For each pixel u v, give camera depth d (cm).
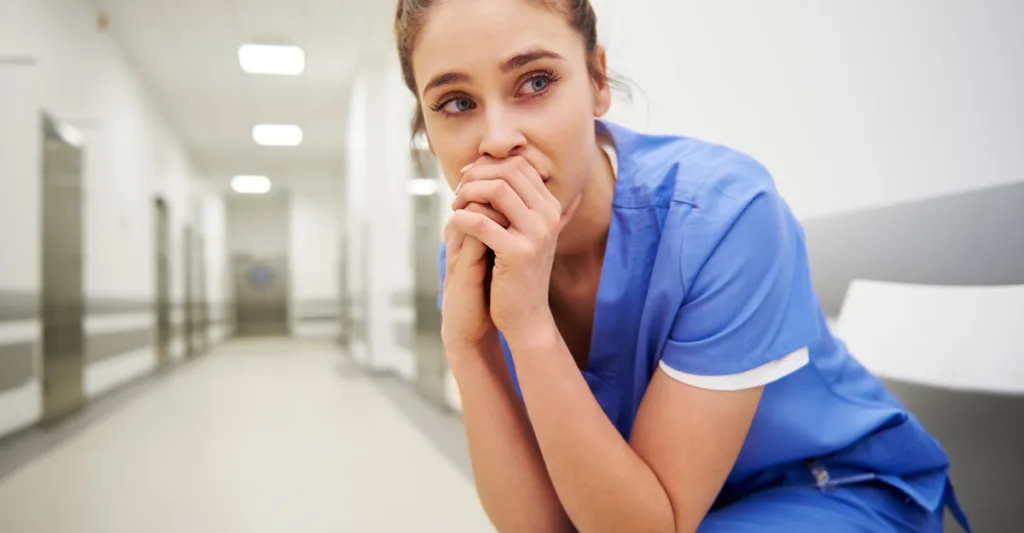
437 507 231
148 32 603
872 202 140
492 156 62
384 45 662
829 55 150
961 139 121
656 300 70
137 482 277
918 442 78
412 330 593
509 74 60
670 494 64
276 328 1648
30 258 402
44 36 437
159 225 822
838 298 149
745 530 69
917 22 129
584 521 65
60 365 444
